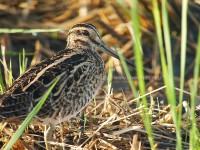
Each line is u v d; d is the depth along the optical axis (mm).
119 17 17500
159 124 12289
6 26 17688
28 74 11305
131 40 17266
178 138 10391
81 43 12547
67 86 11320
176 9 17500
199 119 12445
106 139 11859
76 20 17797
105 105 12695
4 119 10828
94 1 17938
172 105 10266
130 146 11781
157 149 11797
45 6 18078
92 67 11797
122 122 12336
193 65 16906
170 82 10172
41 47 17406
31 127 12172
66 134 12195
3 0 18109
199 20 17391
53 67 11375
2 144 11969
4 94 10992
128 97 15148
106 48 12688
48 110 11133
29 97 10922
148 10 17359
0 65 16500
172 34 17438
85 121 12227
